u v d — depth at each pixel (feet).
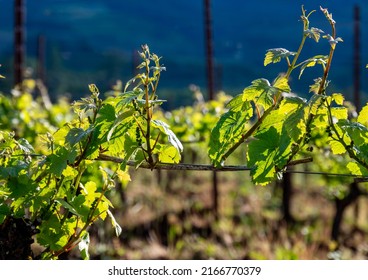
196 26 506.48
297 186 40.42
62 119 25.66
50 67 238.48
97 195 8.20
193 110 25.23
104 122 7.57
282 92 7.39
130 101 7.16
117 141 7.59
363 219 34.04
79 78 224.94
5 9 532.73
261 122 7.62
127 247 26.48
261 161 7.52
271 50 7.37
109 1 559.38
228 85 253.85
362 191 26.43
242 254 25.76
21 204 7.75
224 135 7.70
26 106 24.27
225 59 352.28
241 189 38.47
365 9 475.72
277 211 33.88
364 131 7.38
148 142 7.45
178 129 20.47
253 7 536.01
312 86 7.47
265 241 27.04
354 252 28.09
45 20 478.59
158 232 28.84
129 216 28.99
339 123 7.45
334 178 25.39
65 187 8.03
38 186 7.88
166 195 33.42
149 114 7.30
